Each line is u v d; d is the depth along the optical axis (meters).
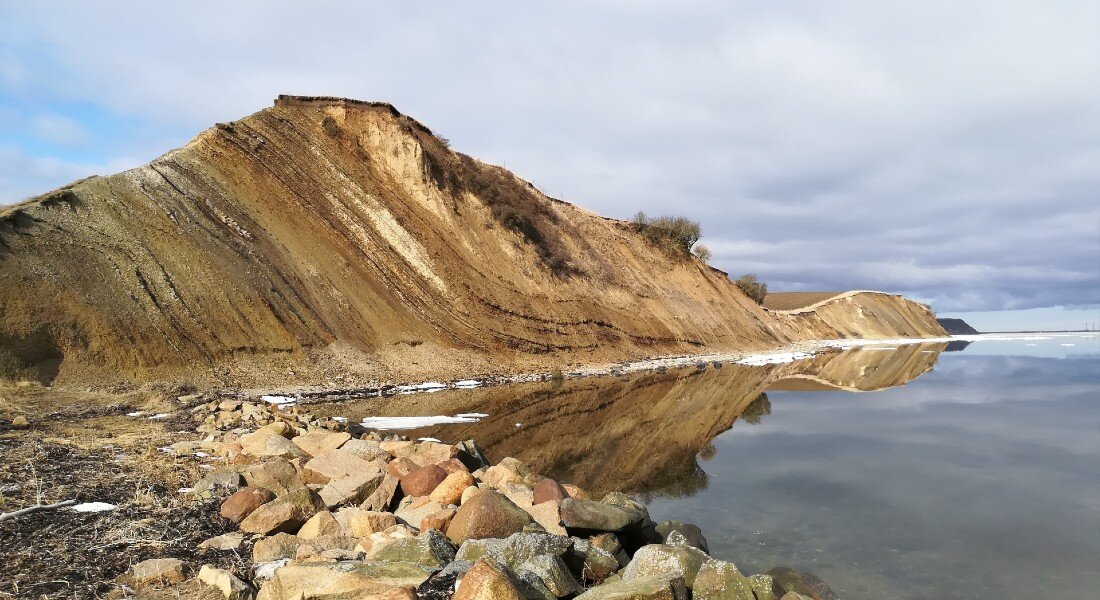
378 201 31.80
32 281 17.80
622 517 7.31
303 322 23.66
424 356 26.41
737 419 18.33
